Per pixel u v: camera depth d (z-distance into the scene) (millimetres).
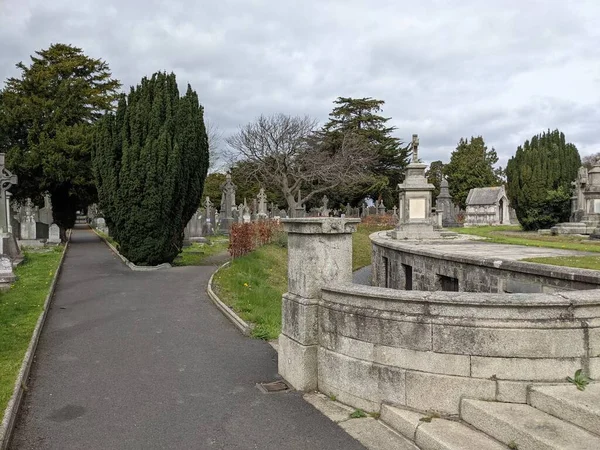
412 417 4441
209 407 5148
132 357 6934
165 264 16156
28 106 27297
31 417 4914
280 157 41781
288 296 5898
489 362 4336
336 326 5246
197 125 17250
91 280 13609
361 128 57281
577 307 4277
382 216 42344
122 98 16250
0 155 16797
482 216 44375
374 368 4836
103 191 16094
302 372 5504
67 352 7141
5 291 11352
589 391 4066
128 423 4781
